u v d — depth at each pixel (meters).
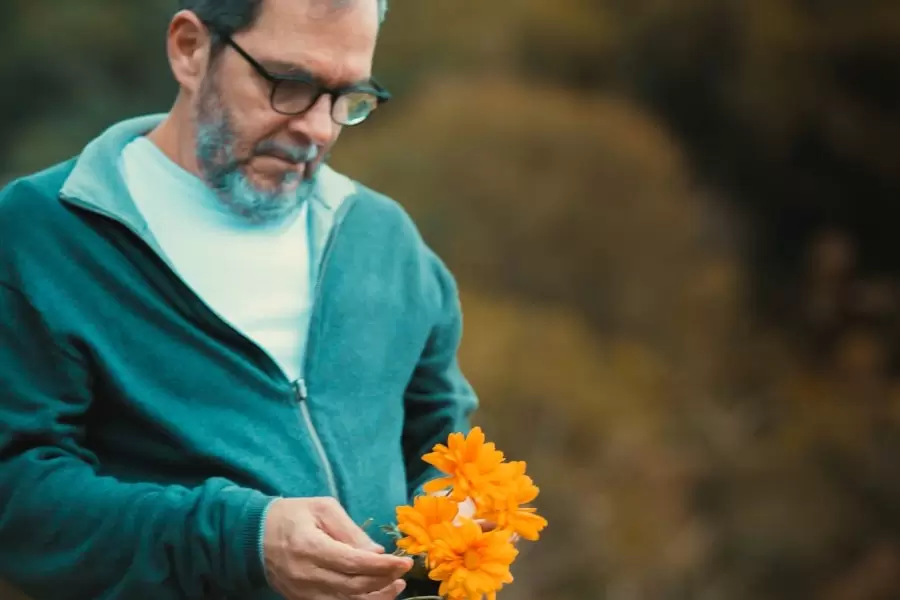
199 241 2.84
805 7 18.38
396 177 12.57
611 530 9.98
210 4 2.75
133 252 2.76
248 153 2.78
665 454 11.59
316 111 2.76
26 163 17.50
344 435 2.86
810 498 12.96
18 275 2.71
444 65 16.14
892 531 13.12
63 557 2.63
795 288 17.72
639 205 13.05
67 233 2.74
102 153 2.82
